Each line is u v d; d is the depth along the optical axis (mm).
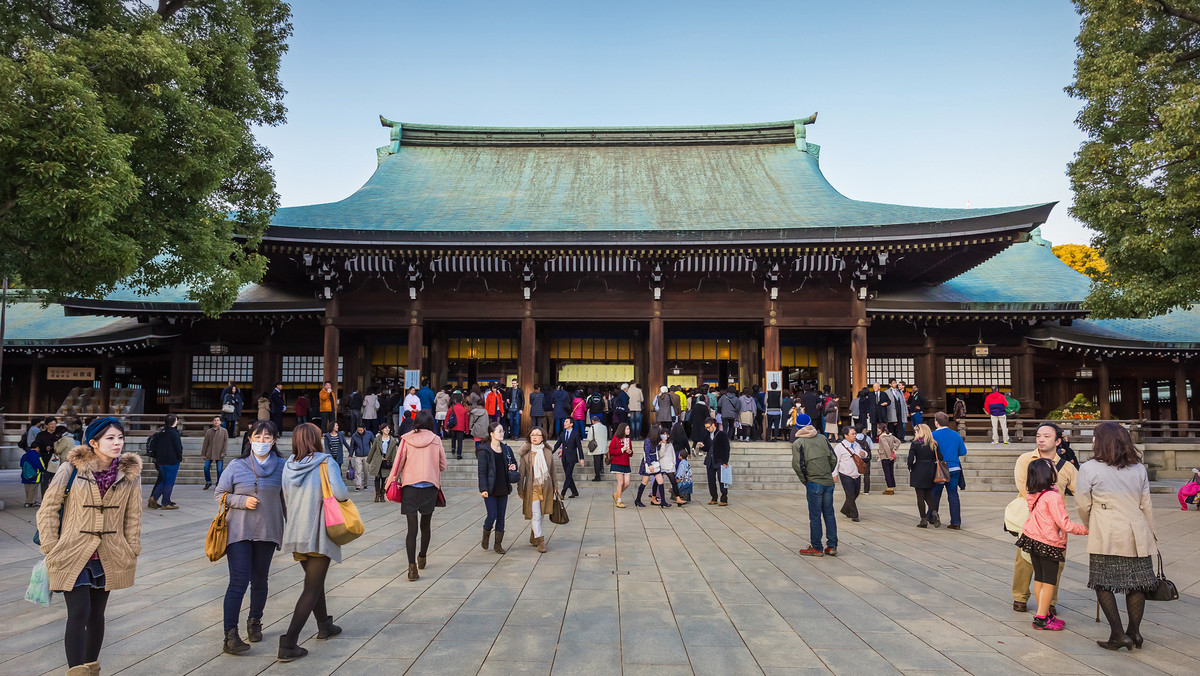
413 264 26859
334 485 6660
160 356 32375
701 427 20203
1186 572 10719
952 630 7516
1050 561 7535
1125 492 7070
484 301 27844
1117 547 6965
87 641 5840
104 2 14656
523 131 38938
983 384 29547
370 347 30438
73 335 32812
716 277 27672
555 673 6176
